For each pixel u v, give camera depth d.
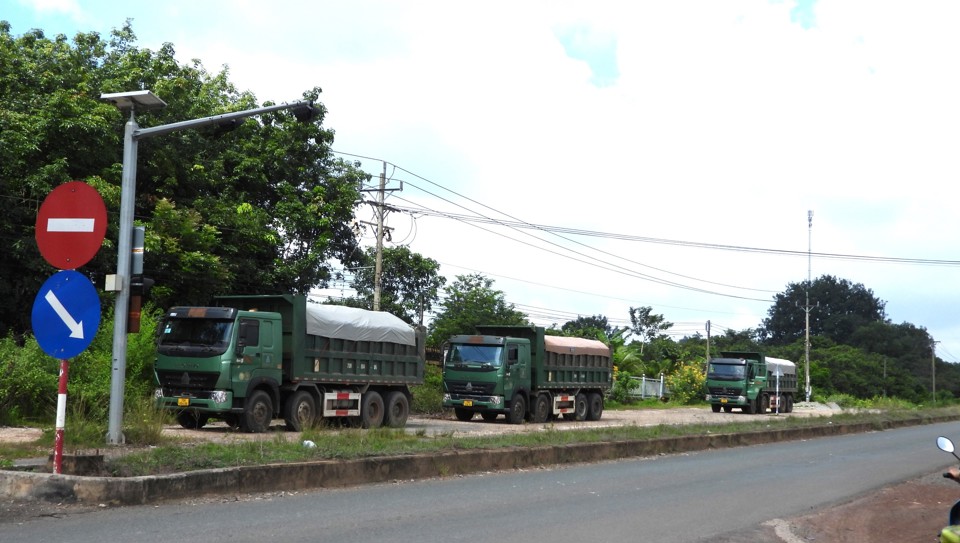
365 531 8.30
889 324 108.81
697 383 54.44
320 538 7.84
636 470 15.15
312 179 32.56
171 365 19.09
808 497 12.34
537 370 29.28
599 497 11.52
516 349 28.08
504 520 9.35
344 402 21.89
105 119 25.33
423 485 12.04
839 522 10.27
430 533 8.37
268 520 8.65
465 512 9.77
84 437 14.54
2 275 23.19
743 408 44.84
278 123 32.03
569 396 31.06
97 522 8.19
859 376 85.69
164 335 19.44
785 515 10.65
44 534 7.59
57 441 9.59
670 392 54.38
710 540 8.78
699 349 82.44
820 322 114.56
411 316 41.56
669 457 18.09
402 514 9.42
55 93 24.56
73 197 9.84
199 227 27.16
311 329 20.81
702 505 11.17
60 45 28.20
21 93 25.30
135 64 28.98
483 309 43.16
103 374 20.25
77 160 24.86
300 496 10.44
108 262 24.22
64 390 9.65
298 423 20.34
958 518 6.97
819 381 79.38
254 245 29.12
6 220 22.98
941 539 6.43
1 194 22.83
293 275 29.80
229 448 12.03
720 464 16.78
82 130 24.00
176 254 25.69
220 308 19.23
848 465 17.33
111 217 24.19
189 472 9.91
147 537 7.59
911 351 105.56
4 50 25.83
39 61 26.72
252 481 10.46
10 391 18.78
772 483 13.86
